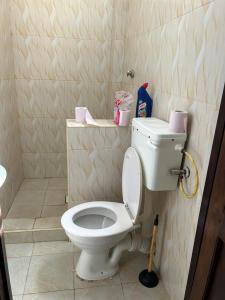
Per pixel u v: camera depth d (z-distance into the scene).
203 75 1.00
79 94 2.49
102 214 1.65
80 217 1.61
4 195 1.96
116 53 2.36
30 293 1.43
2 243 0.87
